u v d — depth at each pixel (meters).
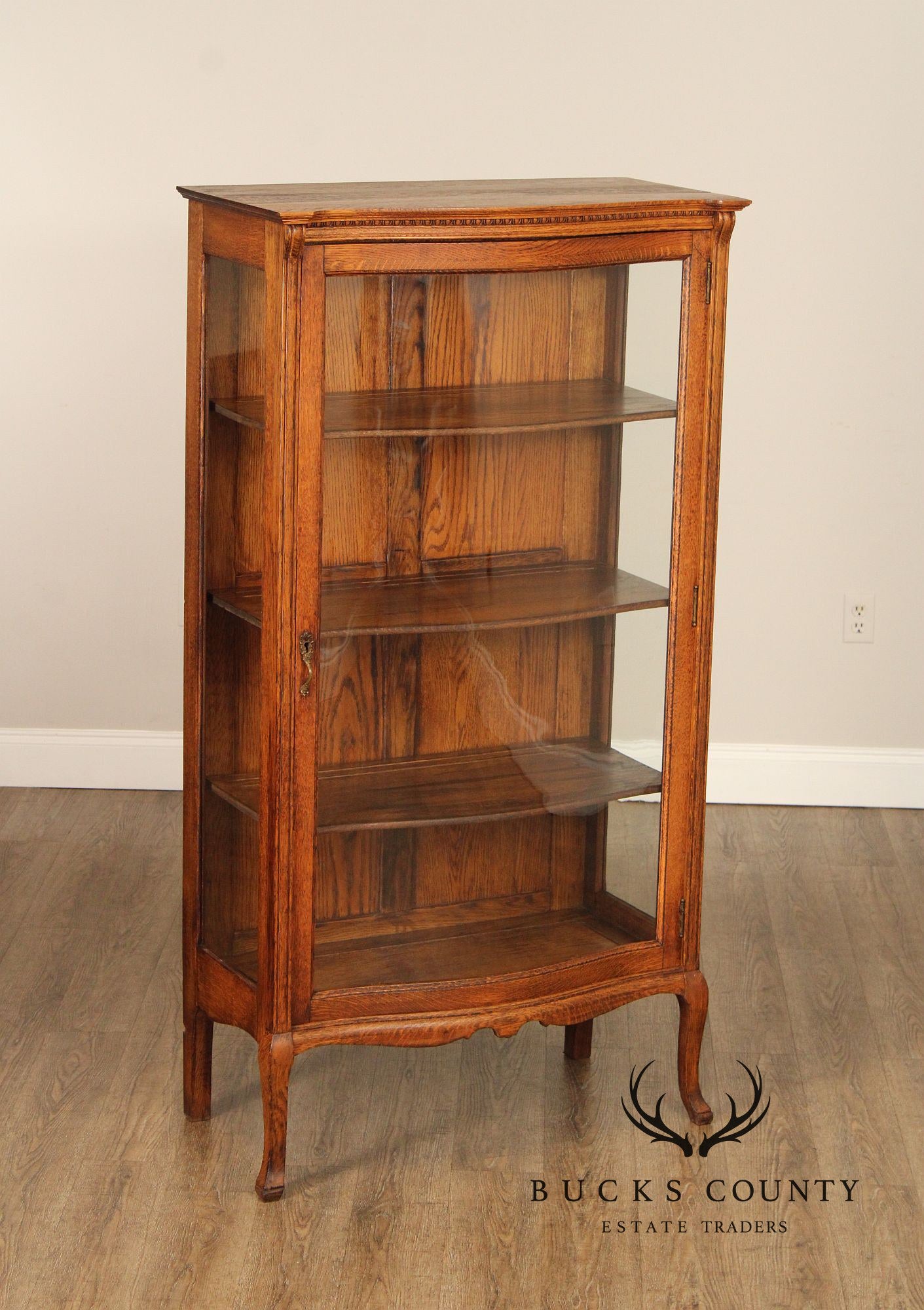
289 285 2.27
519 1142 2.81
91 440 4.17
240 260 2.38
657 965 2.77
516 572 2.57
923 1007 3.28
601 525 2.60
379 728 2.55
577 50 3.96
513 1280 2.45
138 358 4.12
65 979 3.34
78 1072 2.99
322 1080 3.00
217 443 2.53
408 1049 3.12
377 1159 2.75
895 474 4.20
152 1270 2.46
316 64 3.96
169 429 4.16
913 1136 2.84
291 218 2.22
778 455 4.19
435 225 2.31
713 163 4.02
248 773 2.58
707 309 2.52
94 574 4.25
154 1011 3.22
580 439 2.53
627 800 2.70
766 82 3.97
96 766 4.36
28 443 4.16
